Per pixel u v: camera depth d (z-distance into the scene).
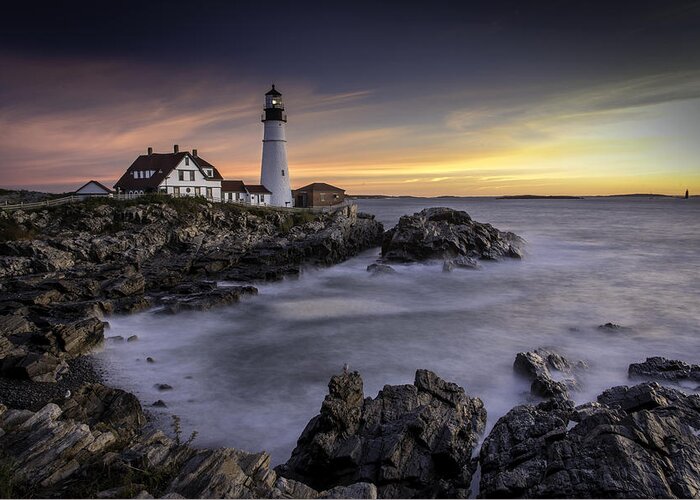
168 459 10.76
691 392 16.66
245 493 9.55
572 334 25.06
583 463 10.60
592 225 96.81
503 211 170.25
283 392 18.23
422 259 46.69
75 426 11.77
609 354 21.83
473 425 13.84
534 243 63.94
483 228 51.91
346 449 11.77
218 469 10.09
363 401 14.08
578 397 17.00
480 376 19.52
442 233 48.78
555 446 11.40
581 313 29.44
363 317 29.12
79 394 14.42
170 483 9.78
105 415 13.86
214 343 23.94
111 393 14.84
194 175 61.34
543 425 12.84
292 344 23.94
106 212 44.16
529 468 11.09
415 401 13.91
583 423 12.08
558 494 10.02
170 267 36.69
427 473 11.37
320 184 85.88
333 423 12.45
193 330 25.83
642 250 57.22
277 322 27.81
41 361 17.70
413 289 37.38
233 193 67.00
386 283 39.53
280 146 71.19
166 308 27.41
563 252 55.66
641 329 25.67
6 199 53.09
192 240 44.34
